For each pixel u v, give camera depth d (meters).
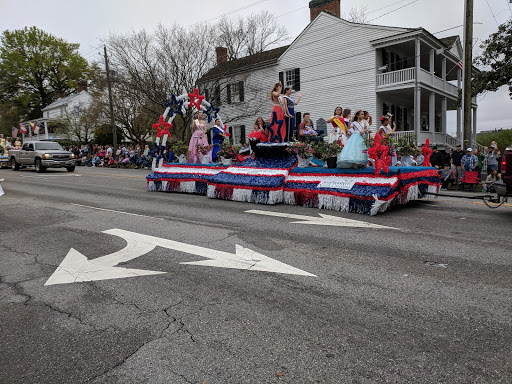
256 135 9.83
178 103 13.09
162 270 4.57
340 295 3.69
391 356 2.63
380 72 21.36
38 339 3.04
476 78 18.86
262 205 9.05
